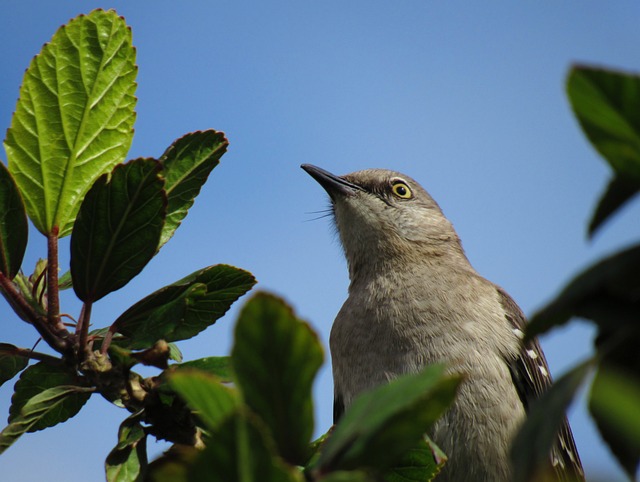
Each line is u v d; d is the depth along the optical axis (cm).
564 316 258
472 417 930
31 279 568
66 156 542
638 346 235
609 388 221
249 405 258
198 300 560
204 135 580
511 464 231
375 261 1170
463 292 1009
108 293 516
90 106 544
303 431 259
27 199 538
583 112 234
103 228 504
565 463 1034
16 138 536
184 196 577
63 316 540
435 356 967
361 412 255
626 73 221
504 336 980
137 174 495
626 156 239
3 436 491
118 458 474
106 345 522
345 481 230
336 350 1050
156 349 466
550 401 232
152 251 511
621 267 237
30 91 537
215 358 473
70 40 543
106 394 509
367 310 1030
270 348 253
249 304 247
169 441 472
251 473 228
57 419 528
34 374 555
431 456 394
